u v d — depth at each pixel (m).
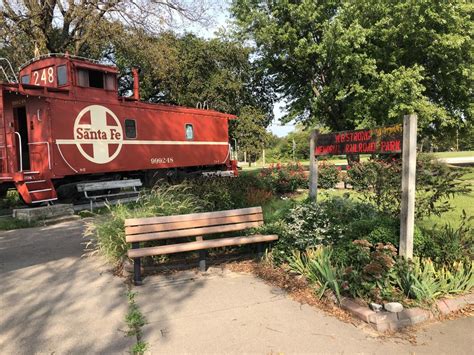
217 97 23.84
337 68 19.39
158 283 4.76
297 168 14.50
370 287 3.87
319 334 3.41
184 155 16.05
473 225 6.80
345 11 19.27
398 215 5.50
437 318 3.65
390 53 19.33
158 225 4.88
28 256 6.26
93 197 11.85
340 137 5.57
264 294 4.33
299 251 4.94
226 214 5.32
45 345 3.34
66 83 11.79
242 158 52.09
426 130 21.52
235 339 3.36
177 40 22.22
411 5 17.61
